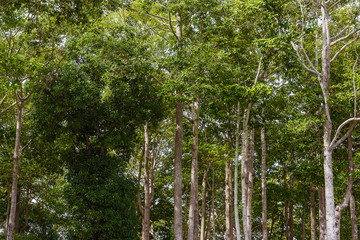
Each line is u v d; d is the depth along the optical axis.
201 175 32.94
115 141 20.69
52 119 19.61
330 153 17.11
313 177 20.80
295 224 37.84
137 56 19.84
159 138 30.92
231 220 25.66
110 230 19.88
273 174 29.83
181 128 21.06
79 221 19.56
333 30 20.69
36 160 23.42
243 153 18.31
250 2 18.03
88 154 21.61
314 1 17.58
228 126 26.20
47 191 25.73
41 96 19.78
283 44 16.83
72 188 20.20
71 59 20.36
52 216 25.81
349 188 18.55
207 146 24.34
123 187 20.98
